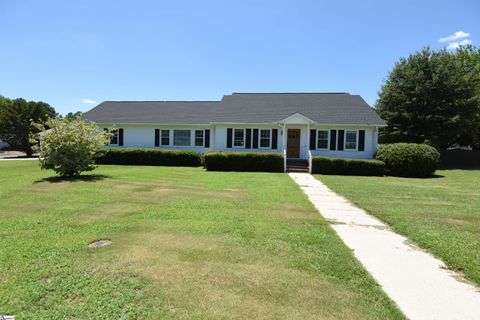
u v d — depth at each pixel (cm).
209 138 2309
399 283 404
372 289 383
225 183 1261
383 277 420
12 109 3403
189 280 390
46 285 374
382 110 2780
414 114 2578
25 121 3388
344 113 2147
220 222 657
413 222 694
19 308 327
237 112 2259
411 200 963
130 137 2386
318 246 528
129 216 704
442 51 2675
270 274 413
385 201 942
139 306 331
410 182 1457
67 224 638
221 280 391
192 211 754
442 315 331
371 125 2008
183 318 311
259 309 329
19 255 466
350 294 368
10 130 3341
